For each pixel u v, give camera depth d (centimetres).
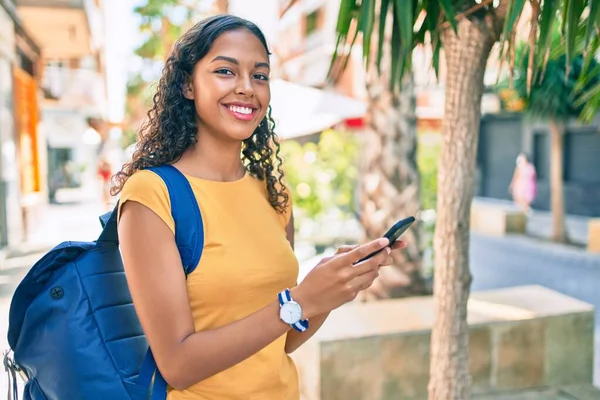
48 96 1416
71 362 124
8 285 608
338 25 213
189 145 133
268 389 133
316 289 110
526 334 360
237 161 140
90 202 1788
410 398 330
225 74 128
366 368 322
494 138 1847
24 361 131
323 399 315
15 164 848
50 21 927
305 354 332
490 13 217
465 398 238
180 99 132
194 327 117
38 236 970
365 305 379
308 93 772
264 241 132
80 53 1275
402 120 472
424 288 480
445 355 237
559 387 368
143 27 1314
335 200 840
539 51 193
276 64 813
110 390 122
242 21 133
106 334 126
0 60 753
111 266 133
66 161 2483
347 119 879
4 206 784
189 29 134
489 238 1141
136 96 1905
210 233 123
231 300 123
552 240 1073
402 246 118
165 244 116
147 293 114
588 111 316
